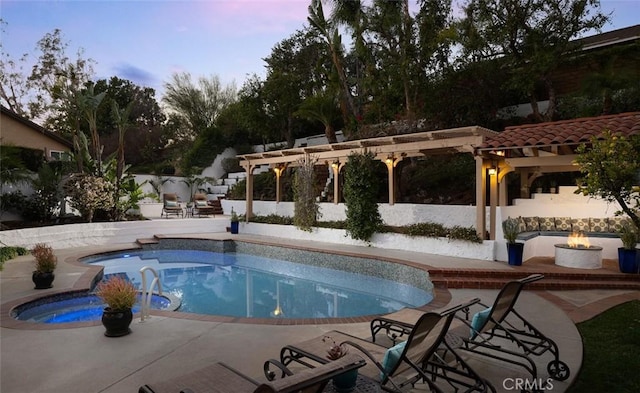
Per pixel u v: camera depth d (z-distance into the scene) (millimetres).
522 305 6660
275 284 10188
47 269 7855
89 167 16047
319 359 3361
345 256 11367
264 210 17875
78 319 7125
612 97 13500
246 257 13930
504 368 4152
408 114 16453
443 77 15828
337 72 19766
